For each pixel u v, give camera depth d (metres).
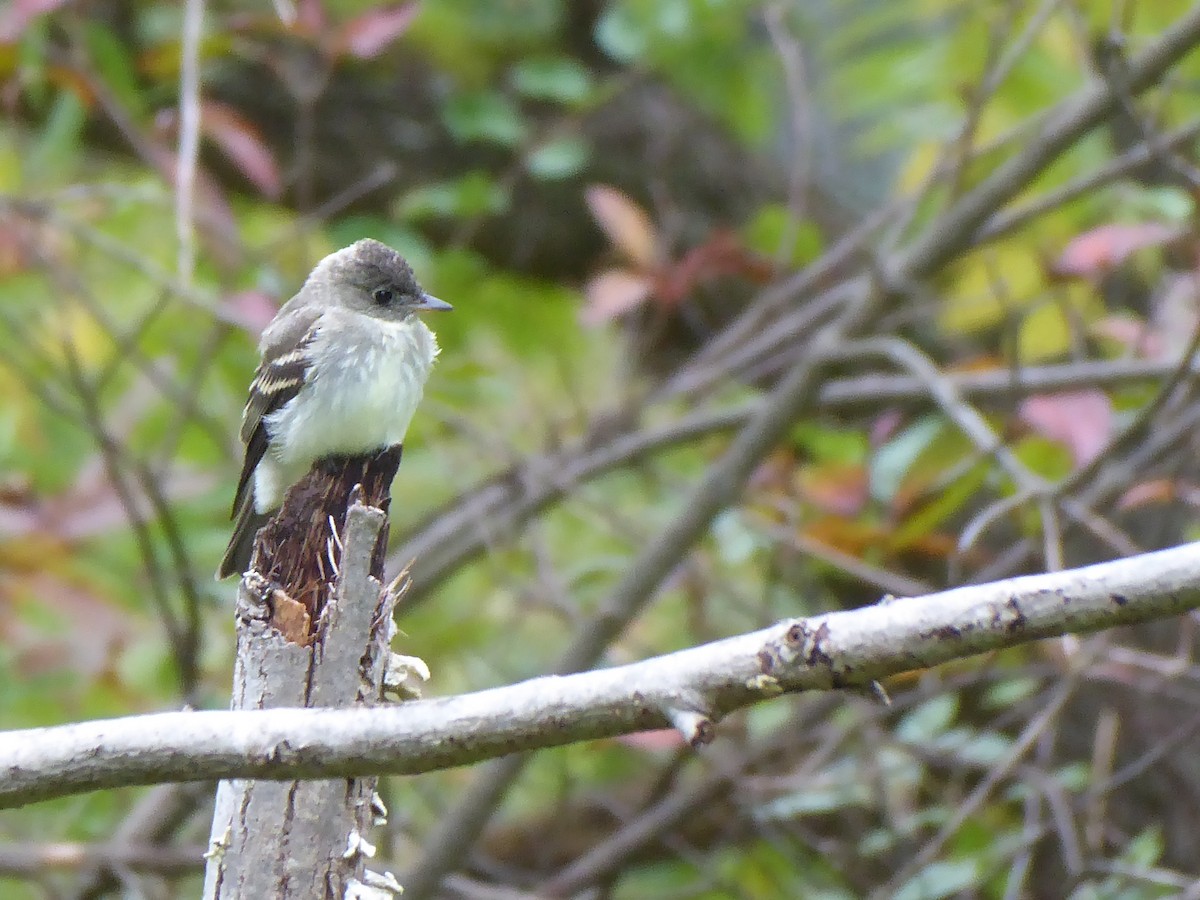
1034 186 12.64
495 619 12.94
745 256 10.20
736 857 11.02
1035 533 9.91
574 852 12.35
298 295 9.01
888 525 10.00
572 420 12.85
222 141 10.15
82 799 11.12
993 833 10.20
